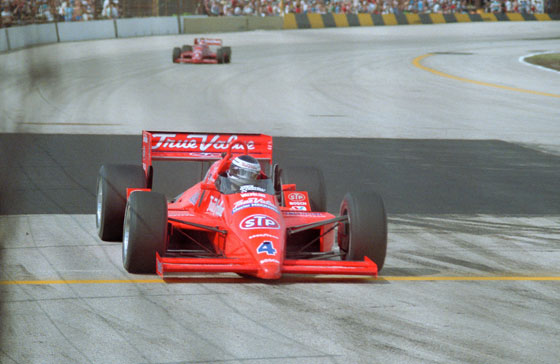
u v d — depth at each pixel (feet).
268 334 67.62
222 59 423.23
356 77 386.73
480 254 102.73
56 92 285.23
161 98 288.51
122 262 90.17
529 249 106.52
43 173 148.15
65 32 479.41
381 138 215.72
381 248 87.10
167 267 77.36
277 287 82.58
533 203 140.46
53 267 87.15
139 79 342.23
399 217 125.18
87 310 72.18
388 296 80.94
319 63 443.32
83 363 59.67
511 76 416.87
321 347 64.95
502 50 567.18
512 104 313.53
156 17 574.97
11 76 308.60
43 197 128.16
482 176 165.89
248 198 88.48
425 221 122.93
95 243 99.71
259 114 258.78
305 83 355.15
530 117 278.26
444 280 88.69
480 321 73.61
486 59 500.33
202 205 93.81
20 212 116.88
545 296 83.41
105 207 97.60
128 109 256.32
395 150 195.42
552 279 90.89
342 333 68.59
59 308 72.43
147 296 77.25
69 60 388.98
